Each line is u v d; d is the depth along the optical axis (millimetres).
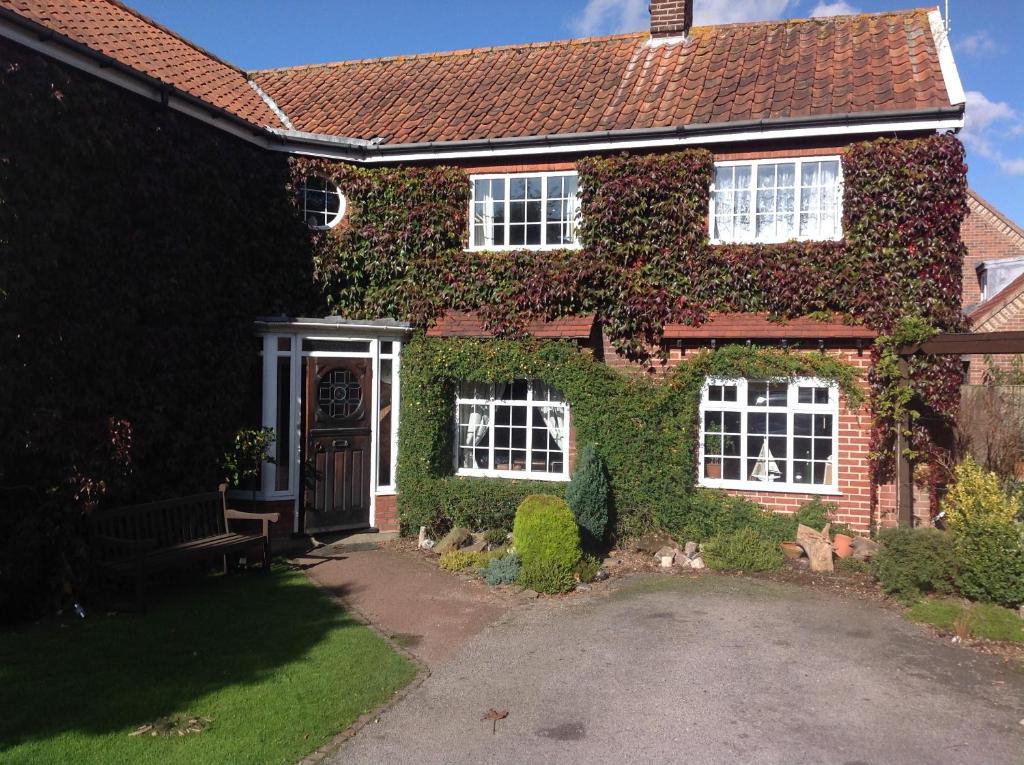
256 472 9875
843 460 9914
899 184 9664
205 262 9227
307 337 10281
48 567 7223
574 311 10734
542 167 11156
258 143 10547
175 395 8703
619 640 6715
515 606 7730
